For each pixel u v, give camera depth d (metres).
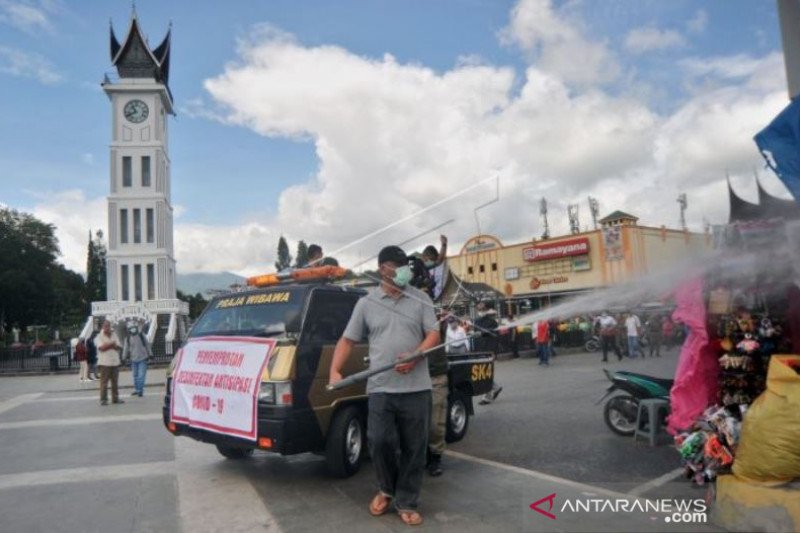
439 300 6.96
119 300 51.91
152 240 53.09
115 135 53.66
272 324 5.76
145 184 53.94
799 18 4.79
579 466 5.88
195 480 5.84
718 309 5.32
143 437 8.28
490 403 10.30
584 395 10.82
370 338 4.61
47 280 64.06
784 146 4.13
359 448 5.86
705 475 4.76
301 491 5.34
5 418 10.86
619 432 7.23
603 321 18.91
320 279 6.11
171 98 59.75
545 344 18.00
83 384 18.34
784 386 3.88
